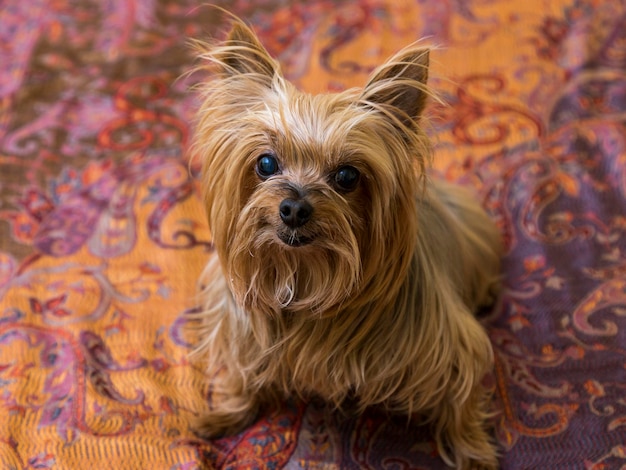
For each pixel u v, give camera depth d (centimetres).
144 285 77
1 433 65
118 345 72
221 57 58
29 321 73
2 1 108
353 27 101
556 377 69
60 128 91
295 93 56
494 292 76
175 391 69
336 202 55
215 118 57
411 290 61
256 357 64
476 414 66
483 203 83
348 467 65
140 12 106
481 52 97
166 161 88
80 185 85
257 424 68
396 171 56
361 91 56
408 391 63
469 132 89
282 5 106
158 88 96
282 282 59
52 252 79
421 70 56
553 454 64
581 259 78
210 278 68
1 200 84
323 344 61
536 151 87
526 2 102
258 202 55
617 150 86
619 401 67
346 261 57
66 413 67
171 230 81
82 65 99
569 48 97
